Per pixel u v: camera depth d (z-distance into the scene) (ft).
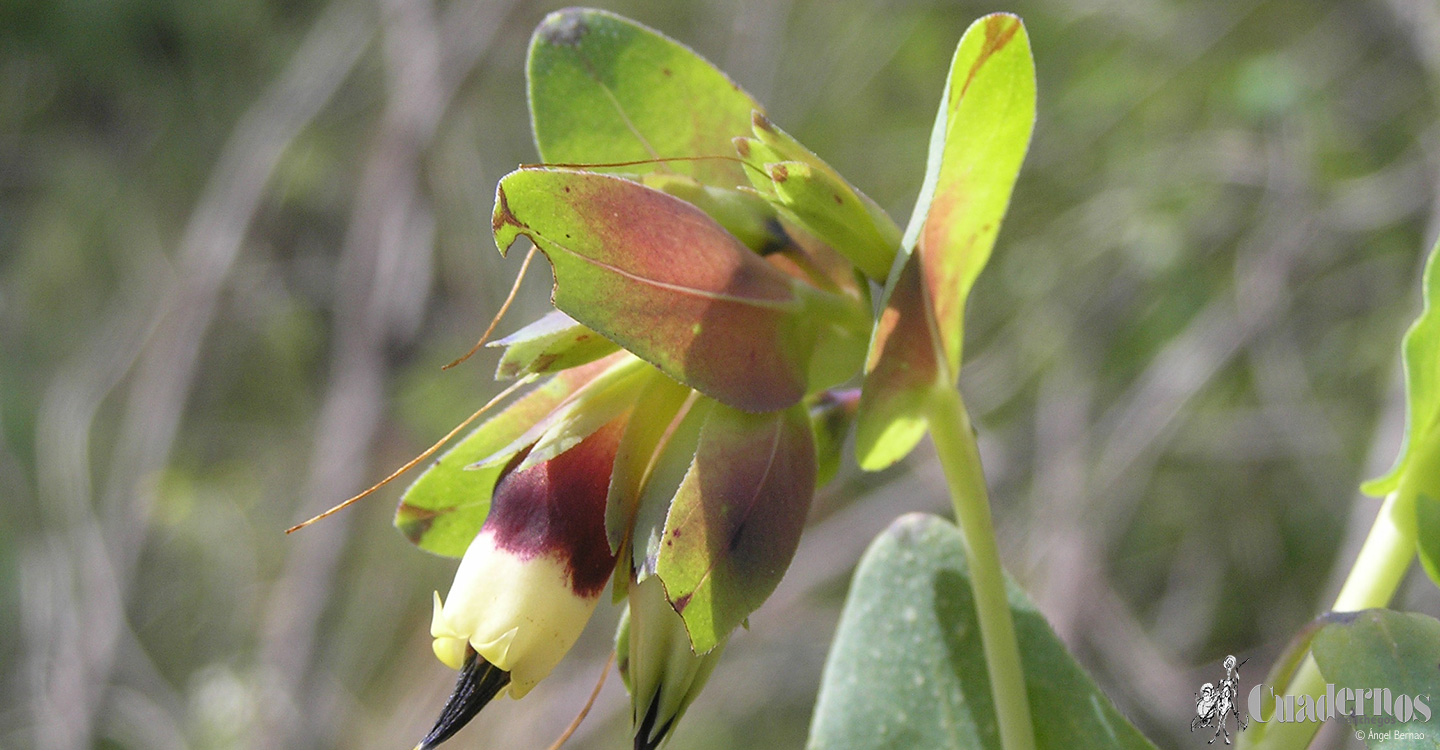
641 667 0.60
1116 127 2.43
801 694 2.24
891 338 0.62
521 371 0.61
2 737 2.15
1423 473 0.66
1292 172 2.18
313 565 2.06
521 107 2.48
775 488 0.60
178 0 2.66
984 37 0.62
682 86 0.68
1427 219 2.12
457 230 2.28
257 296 2.45
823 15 2.59
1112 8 2.45
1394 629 0.62
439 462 0.64
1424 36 2.14
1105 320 2.26
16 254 2.67
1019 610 0.69
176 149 2.69
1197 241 2.25
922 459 2.22
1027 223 2.41
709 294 0.60
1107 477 2.07
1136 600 2.24
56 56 2.69
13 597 2.31
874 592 0.71
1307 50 2.31
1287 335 2.20
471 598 0.59
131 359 2.33
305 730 2.02
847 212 0.62
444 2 2.23
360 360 2.11
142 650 2.22
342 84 2.51
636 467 0.61
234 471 2.49
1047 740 0.68
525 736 2.08
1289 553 2.19
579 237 0.59
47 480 2.29
